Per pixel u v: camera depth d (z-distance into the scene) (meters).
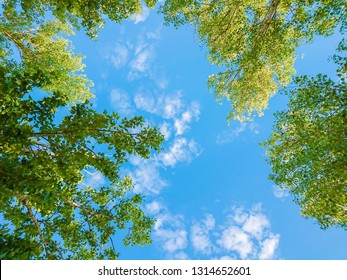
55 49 14.47
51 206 5.99
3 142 5.45
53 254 6.28
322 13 9.13
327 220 8.47
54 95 5.88
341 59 7.00
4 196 4.89
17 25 12.95
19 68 12.78
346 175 7.16
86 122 6.22
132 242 8.05
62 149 6.16
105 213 7.79
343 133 6.79
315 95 7.23
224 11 13.34
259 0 12.59
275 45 11.77
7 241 4.30
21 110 5.66
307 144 7.88
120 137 6.61
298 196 9.21
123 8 10.84
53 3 9.39
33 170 5.53
